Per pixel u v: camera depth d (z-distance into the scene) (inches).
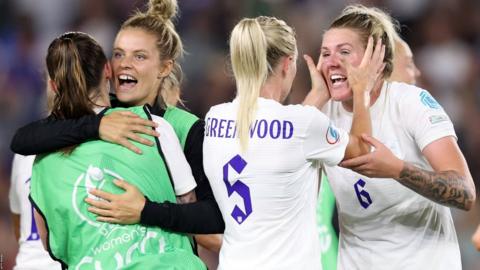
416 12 1688.0
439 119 593.6
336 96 613.0
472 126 1507.1
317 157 560.7
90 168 564.4
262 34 558.3
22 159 700.0
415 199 610.9
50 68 575.5
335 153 561.9
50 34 1669.5
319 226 732.7
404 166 565.0
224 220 573.9
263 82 563.5
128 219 558.9
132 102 609.6
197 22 1587.1
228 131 568.4
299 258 552.4
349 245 639.8
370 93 613.6
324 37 620.7
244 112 558.3
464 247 1189.7
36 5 1684.3
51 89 592.4
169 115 607.2
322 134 557.6
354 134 577.3
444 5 1689.2
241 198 561.0
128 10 1662.2
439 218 619.2
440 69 1622.8
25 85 1573.6
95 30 1637.6
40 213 574.2
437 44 1659.7
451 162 585.3
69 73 566.6
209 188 594.2
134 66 600.4
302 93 1355.8
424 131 593.0
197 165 595.8
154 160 569.0
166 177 572.4
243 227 559.8
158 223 563.5
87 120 568.7
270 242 553.9
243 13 1424.7
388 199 611.5
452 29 1674.5
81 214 562.3
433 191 571.8
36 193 578.9
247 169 557.9
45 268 677.9
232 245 562.9
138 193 561.3
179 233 578.2
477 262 1181.1
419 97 603.5
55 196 566.3
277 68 569.9
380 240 622.5
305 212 562.9
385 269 621.3
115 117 569.0
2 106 1515.7
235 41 561.9
